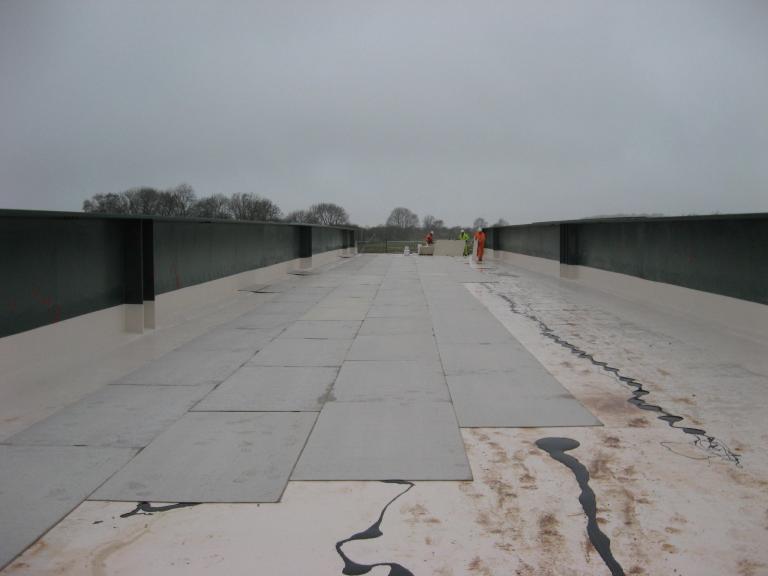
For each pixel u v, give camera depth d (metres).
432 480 3.99
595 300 12.84
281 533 3.36
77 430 4.93
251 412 5.40
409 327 9.67
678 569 2.99
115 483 3.96
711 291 9.68
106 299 8.39
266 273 17.30
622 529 3.36
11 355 6.37
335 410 5.45
